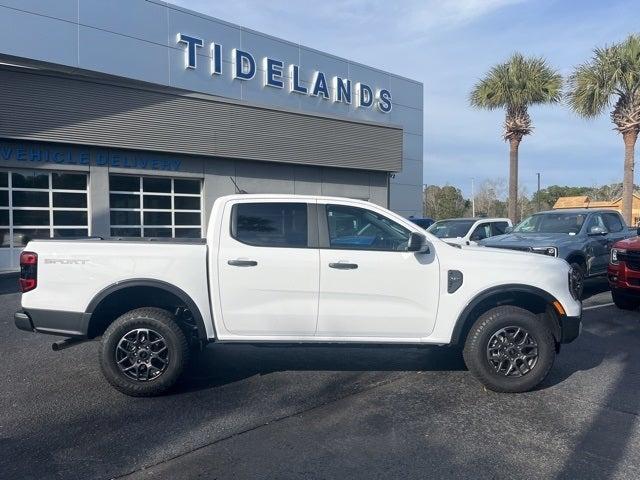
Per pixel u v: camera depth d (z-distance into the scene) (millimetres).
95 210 17344
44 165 16359
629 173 20297
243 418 4773
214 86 20984
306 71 24000
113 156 17688
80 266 5273
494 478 3727
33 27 16594
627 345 7242
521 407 5039
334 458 4016
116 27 18344
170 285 5285
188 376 5961
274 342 5434
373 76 26734
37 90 15961
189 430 4508
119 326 5230
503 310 5438
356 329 5441
